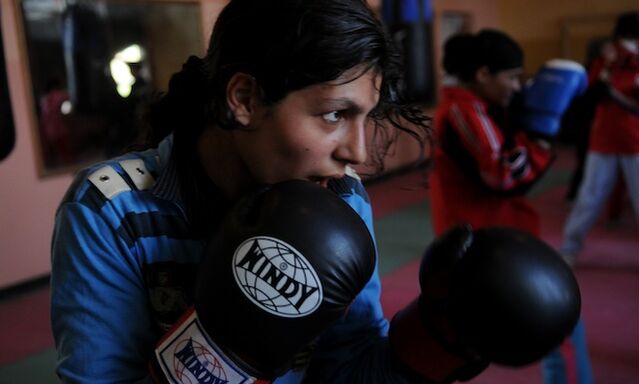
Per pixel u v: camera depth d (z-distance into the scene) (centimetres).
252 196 70
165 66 455
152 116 86
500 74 192
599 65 350
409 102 79
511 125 199
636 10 848
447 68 203
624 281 331
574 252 357
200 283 67
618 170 340
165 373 68
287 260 63
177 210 76
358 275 66
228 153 76
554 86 201
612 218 442
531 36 920
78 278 72
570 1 888
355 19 64
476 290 67
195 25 462
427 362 75
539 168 197
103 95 421
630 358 243
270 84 64
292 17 63
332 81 64
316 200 67
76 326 72
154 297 75
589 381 164
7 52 383
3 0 381
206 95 74
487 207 197
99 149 428
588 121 486
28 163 395
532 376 231
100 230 73
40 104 403
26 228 393
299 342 65
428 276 73
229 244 66
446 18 778
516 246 70
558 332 67
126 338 73
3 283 378
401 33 275
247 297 64
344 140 67
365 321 87
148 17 450
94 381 71
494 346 67
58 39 410
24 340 300
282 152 67
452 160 196
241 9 66
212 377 66
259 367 66
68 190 77
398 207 548
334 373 86
